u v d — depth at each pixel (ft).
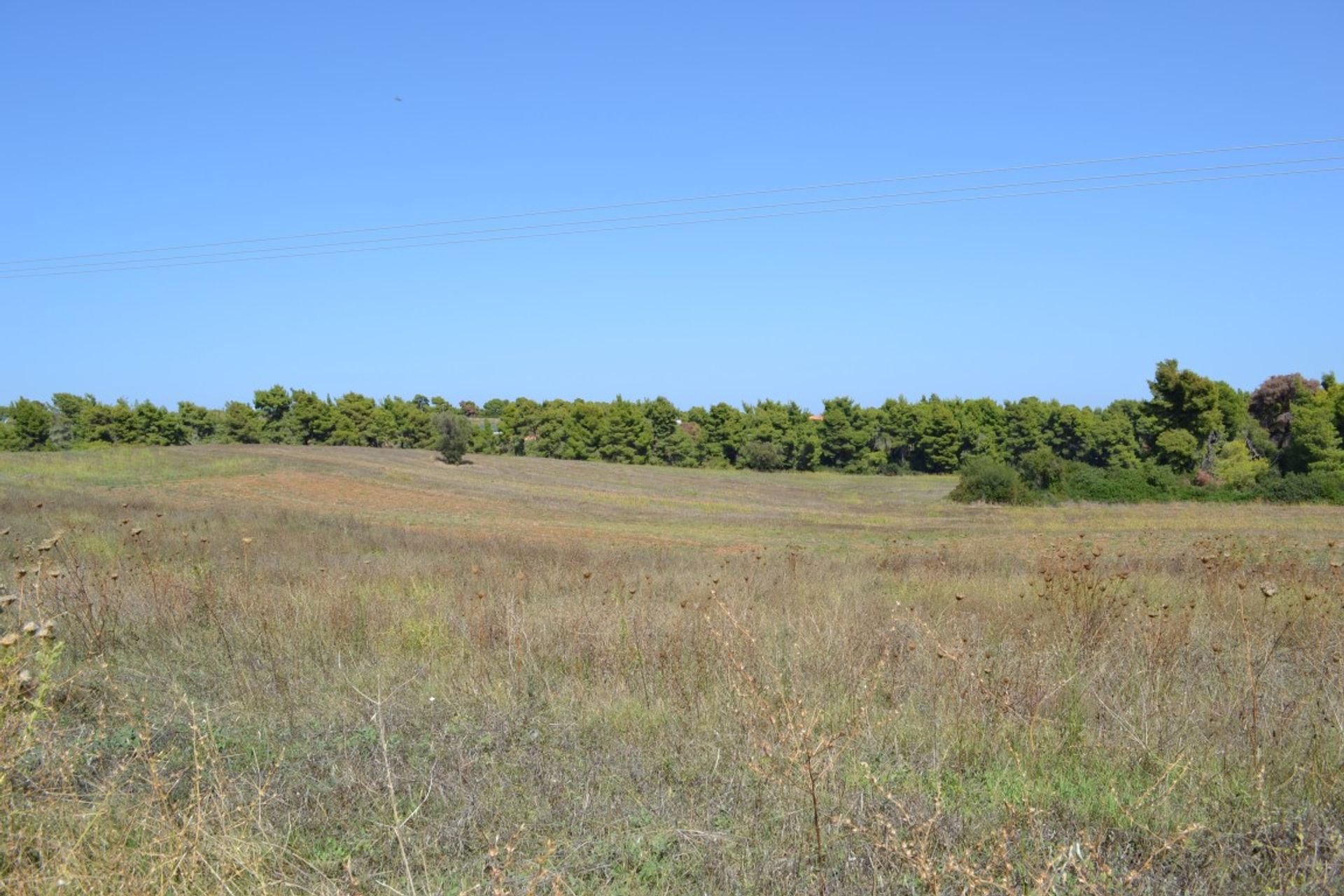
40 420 244.83
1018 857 12.44
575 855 13.01
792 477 252.01
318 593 32.07
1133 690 19.45
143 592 30.22
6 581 31.68
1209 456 188.03
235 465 176.96
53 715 16.75
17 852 12.00
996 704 17.83
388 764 14.94
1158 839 12.62
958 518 147.64
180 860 11.32
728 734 17.58
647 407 308.60
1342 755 15.43
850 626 25.58
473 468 215.92
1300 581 34.60
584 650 24.27
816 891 11.84
